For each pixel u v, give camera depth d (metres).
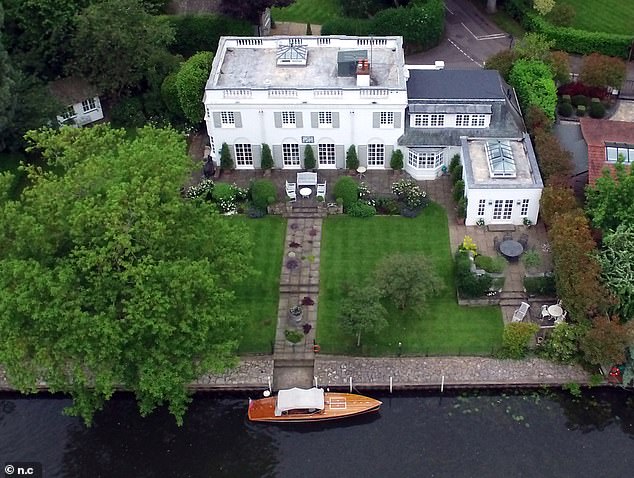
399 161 89.44
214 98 86.06
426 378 69.56
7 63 87.12
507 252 78.06
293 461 65.19
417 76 91.00
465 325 73.44
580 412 67.94
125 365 60.44
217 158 91.62
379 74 89.31
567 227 73.25
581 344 68.12
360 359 71.25
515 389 69.56
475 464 64.31
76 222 58.34
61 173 93.38
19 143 90.44
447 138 87.94
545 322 72.94
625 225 72.81
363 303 69.75
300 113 86.75
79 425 68.56
